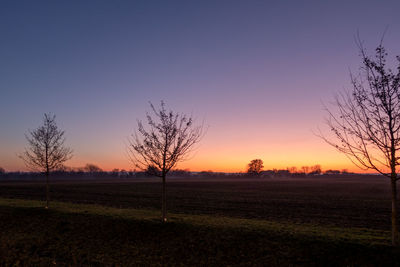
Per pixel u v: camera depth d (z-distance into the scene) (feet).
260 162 592.60
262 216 81.87
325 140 38.55
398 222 73.56
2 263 37.52
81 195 150.61
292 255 36.76
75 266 36.42
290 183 345.10
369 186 268.82
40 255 40.52
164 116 54.13
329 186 269.85
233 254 38.45
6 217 59.62
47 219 56.80
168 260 37.96
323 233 43.80
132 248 42.19
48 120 73.46
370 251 35.76
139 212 66.33
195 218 58.80
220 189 220.23
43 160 70.85
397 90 34.22
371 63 35.37
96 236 47.32
